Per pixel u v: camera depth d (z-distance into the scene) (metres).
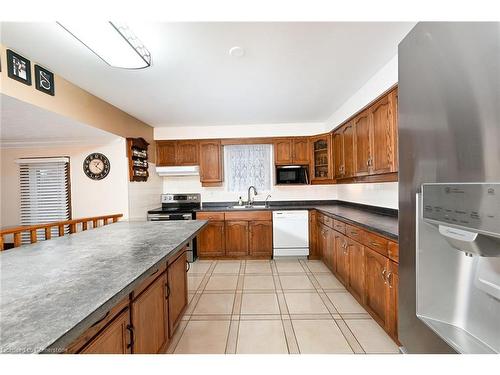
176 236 1.97
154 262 1.30
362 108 2.78
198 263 3.96
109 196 3.60
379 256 2.03
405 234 1.13
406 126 1.10
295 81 2.62
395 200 2.75
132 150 3.66
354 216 2.81
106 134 3.23
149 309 1.51
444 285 0.94
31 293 0.94
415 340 1.06
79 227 3.62
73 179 3.65
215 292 2.91
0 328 0.72
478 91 0.73
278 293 2.85
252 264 3.88
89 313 0.80
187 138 4.51
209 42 1.88
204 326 2.22
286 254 4.09
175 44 1.89
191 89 2.77
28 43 1.81
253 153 4.74
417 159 1.03
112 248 1.61
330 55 2.11
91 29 1.50
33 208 3.71
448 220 0.76
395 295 1.82
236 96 3.03
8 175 3.75
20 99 1.95
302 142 4.39
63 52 1.94
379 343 1.94
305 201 4.66
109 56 1.82
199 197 4.69
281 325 2.21
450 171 0.84
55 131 3.01
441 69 0.88
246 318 2.34
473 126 0.75
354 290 2.59
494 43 0.68
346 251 2.76
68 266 1.25
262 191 4.71
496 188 0.60
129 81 2.50
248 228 4.13
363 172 2.84
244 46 1.94
